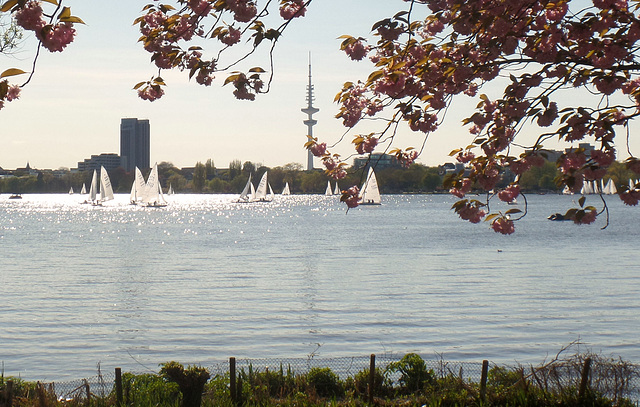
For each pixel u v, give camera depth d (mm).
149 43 9258
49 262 72625
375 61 9445
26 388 18672
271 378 19859
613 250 82125
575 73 9352
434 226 138125
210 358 28828
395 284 52469
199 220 165250
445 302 43344
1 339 32719
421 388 19781
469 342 31438
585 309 40312
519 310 40062
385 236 109875
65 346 31266
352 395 19047
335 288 50469
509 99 9031
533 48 9070
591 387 17562
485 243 93875
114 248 90438
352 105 9516
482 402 17391
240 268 65312
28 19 6559
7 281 56062
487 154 9211
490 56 8953
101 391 19422
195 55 9422
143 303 43938
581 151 8711
